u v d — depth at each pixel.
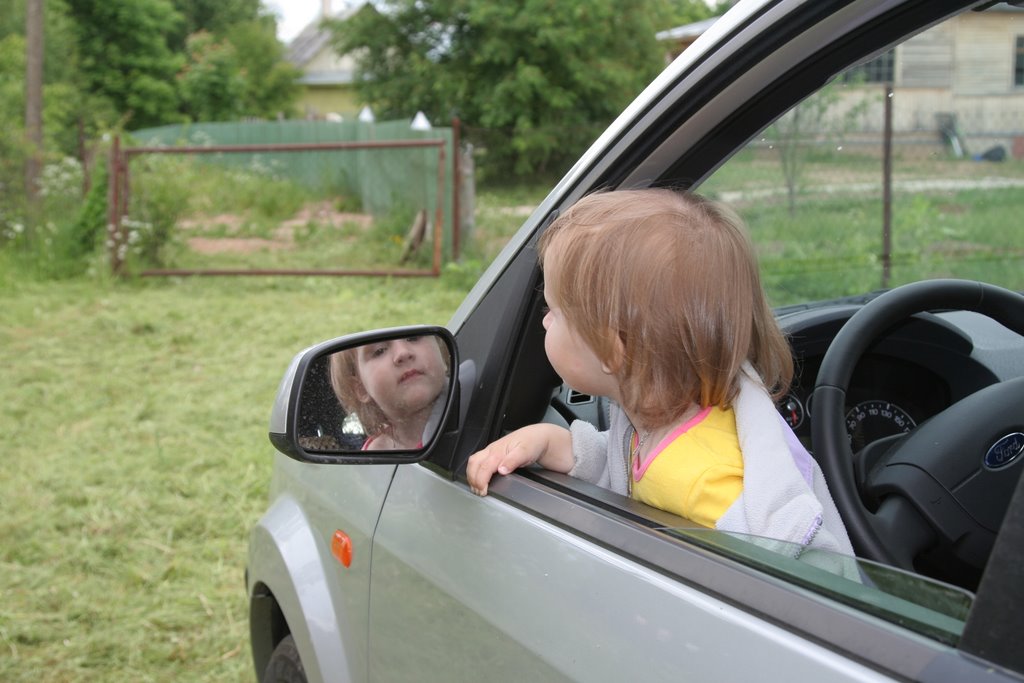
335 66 44.97
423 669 1.46
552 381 1.49
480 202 14.03
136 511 4.57
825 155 9.88
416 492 1.54
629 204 1.21
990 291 1.61
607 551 1.12
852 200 9.29
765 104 1.33
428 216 12.41
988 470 1.37
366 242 12.71
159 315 9.05
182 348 7.84
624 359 1.19
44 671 3.28
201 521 4.48
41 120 12.95
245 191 15.22
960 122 11.20
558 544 1.19
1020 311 1.63
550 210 1.43
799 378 1.82
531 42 22.72
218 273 10.96
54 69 27.62
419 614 1.46
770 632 0.90
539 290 1.43
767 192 9.45
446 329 1.47
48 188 12.26
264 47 37.56
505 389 1.44
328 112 44.62
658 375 1.18
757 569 0.96
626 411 1.27
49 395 6.45
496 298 1.49
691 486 1.17
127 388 6.64
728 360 1.17
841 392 1.46
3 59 19.98
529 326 1.44
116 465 5.15
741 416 1.22
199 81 32.72
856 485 1.48
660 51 24.17
